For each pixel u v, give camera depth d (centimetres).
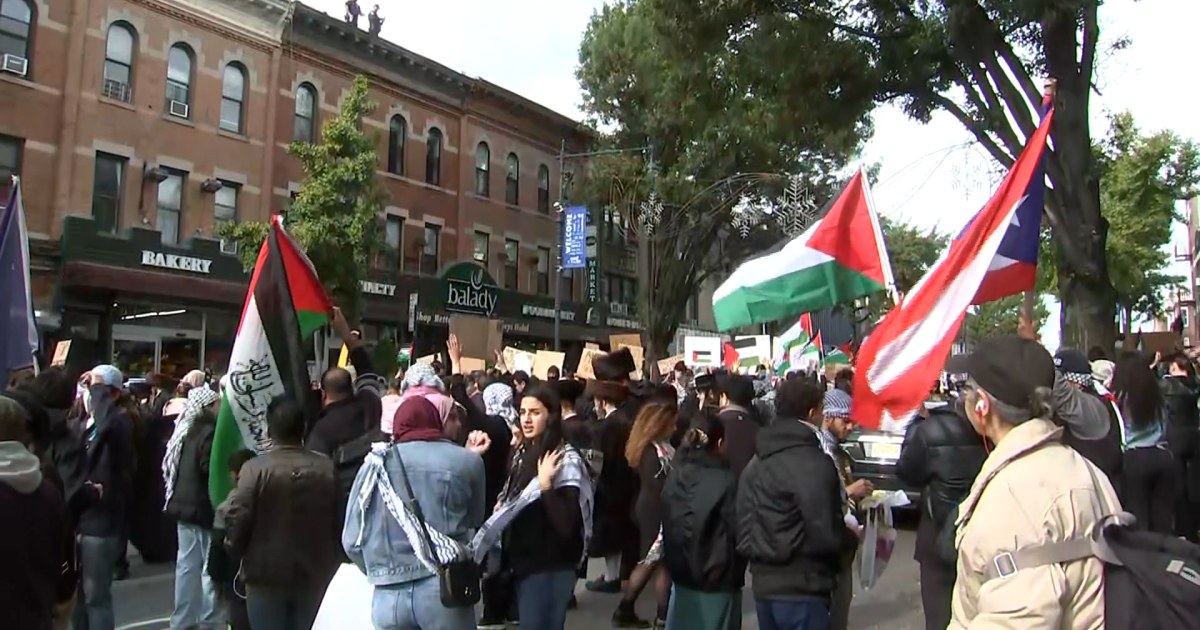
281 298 572
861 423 549
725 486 487
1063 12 1085
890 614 738
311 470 476
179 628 658
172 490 671
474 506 416
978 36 1174
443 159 2903
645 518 666
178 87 2117
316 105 2461
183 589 660
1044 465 236
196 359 2108
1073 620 224
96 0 1952
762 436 452
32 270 1809
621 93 2883
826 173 2942
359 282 1981
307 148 1914
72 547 378
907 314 546
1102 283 1153
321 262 1877
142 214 2016
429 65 2795
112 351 1931
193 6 2134
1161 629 219
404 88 2748
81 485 585
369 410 600
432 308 2719
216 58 2192
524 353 1603
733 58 1404
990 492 239
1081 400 390
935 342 531
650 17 1453
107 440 609
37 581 346
